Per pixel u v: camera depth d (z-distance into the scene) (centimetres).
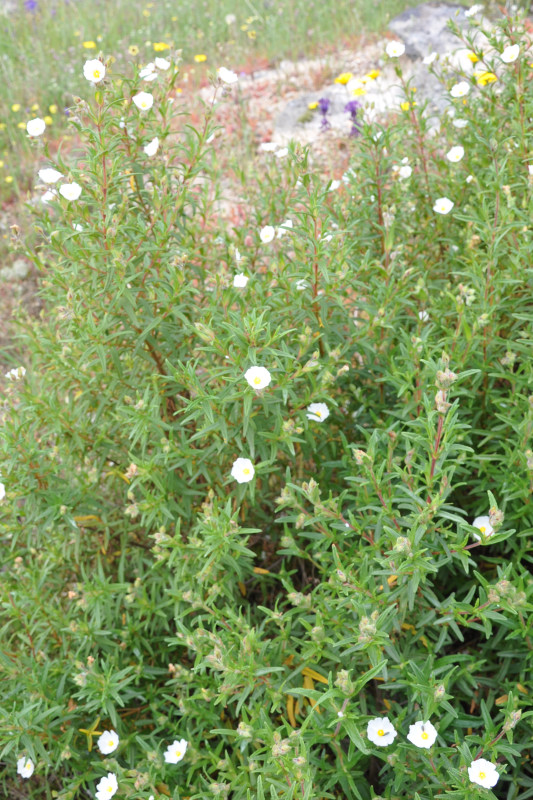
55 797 100
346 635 86
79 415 108
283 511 108
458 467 95
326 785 81
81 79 283
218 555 89
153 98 110
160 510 98
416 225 129
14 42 328
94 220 101
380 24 280
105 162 101
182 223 119
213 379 97
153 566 97
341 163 201
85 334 100
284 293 103
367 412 111
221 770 89
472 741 77
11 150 262
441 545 87
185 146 111
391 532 79
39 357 120
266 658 87
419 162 138
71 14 357
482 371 102
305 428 96
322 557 91
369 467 83
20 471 100
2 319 184
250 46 313
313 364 91
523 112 120
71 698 93
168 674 104
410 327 117
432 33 238
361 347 107
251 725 84
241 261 107
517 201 119
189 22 332
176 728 93
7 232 211
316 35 297
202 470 99
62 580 111
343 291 103
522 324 107
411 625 86
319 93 243
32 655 100
